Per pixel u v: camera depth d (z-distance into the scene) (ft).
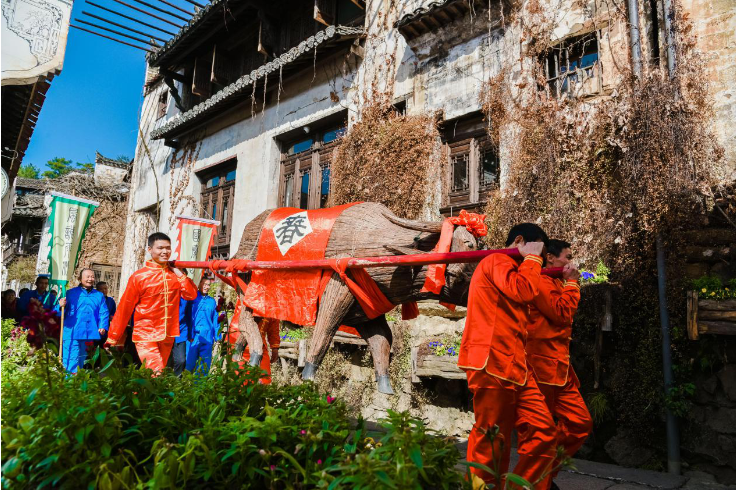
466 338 9.21
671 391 15.14
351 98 32.30
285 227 14.65
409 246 12.60
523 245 9.30
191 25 40.78
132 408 8.68
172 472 6.77
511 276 8.89
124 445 8.18
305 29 37.68
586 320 17.31
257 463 7.56
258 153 38.91
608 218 18.76
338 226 13.79
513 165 22.47
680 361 15.48
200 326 22.67
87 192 65.77
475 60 25.62
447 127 26.96
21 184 91.86
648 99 18.11
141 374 10.24
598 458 16.56
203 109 41.42
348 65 32.81
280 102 37.65
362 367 22.75
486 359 8.68
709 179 17.02
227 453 7.21
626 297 17.10
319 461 7.38
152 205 51.52
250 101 40.45
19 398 8.63
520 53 23.49
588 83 21.48
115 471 7.15
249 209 38.68
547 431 8.66
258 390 9.82
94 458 7.07
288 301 13.83
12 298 31.01
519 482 6.72
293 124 36.14
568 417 10.20
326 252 13.64
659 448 15.52
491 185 24.47
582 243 19.27
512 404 8.78
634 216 17.74
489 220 22.71
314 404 9.18
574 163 20.15
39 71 14.08
